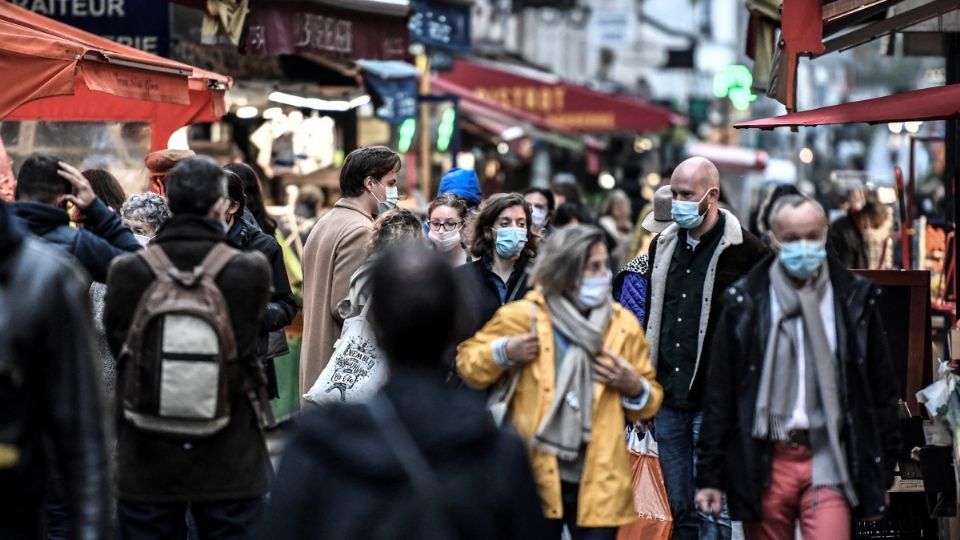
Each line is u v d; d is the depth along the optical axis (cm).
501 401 938
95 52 1281
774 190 1766
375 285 615
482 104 3572
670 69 7006
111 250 1014
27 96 1220
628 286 1266
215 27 1703
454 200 1254
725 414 932
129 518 939
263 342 1221
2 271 682
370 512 584
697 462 942
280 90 2084
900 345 1240
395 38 1886
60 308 688
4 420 682
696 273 1152
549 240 937
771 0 1581
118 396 937
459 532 587
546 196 1761
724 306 934
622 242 2334
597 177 4478
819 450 915
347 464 587
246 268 930
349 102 2150
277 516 589
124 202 1279
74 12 1775
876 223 2150
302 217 2122
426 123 3025
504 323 937
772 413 918
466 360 934
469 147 3744
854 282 924
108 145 1619
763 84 1630
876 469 910
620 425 934
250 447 948
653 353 1162
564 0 4681
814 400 914
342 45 1800
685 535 1155
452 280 615
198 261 927
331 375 1091
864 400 912
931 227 1967
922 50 1906
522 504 602
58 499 995
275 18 1698
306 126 2095
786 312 917
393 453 586
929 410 1133
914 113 1197
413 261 612
